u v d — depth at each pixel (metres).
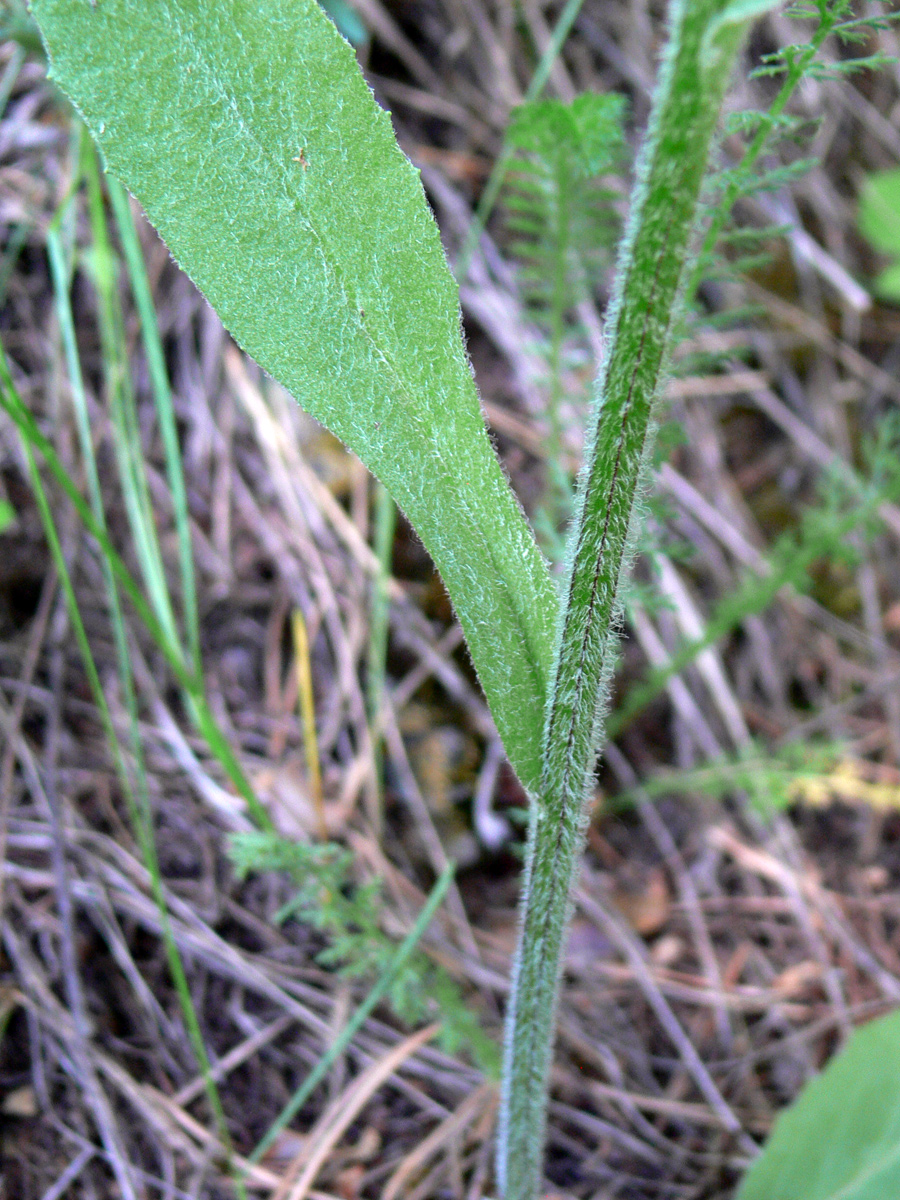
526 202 0.27
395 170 0.14
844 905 0.34
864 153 0.47
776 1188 0.23
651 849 0.35
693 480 0.42
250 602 0.35
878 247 0.44
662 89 0.11
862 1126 0.23
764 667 0.40
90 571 0.33
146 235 0.36
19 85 0.37
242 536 0.36
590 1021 0.30
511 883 0.33
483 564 0.15
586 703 0.15
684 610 0.38
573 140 0.22
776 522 0.43
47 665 0.31
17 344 0.35
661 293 0.12
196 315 0.37
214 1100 0.23
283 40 0.13
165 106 0.13
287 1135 0.26
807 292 0.46
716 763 0.35
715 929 0.33
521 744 0.16
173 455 0.26
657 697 0.38
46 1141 0.24
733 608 0.32
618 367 0.13
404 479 0.15
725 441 0.44
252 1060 0.27
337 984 0.28
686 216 0.12
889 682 0.40
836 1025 0.31
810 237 0.46
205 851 0.29
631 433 0.13
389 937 0.29
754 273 0.45
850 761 0.37
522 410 0.40
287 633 0.35
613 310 0.13
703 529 0.41
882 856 0.35
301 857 0.24
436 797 0.33
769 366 0.44
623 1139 0.27
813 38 0.16
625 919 0.33
